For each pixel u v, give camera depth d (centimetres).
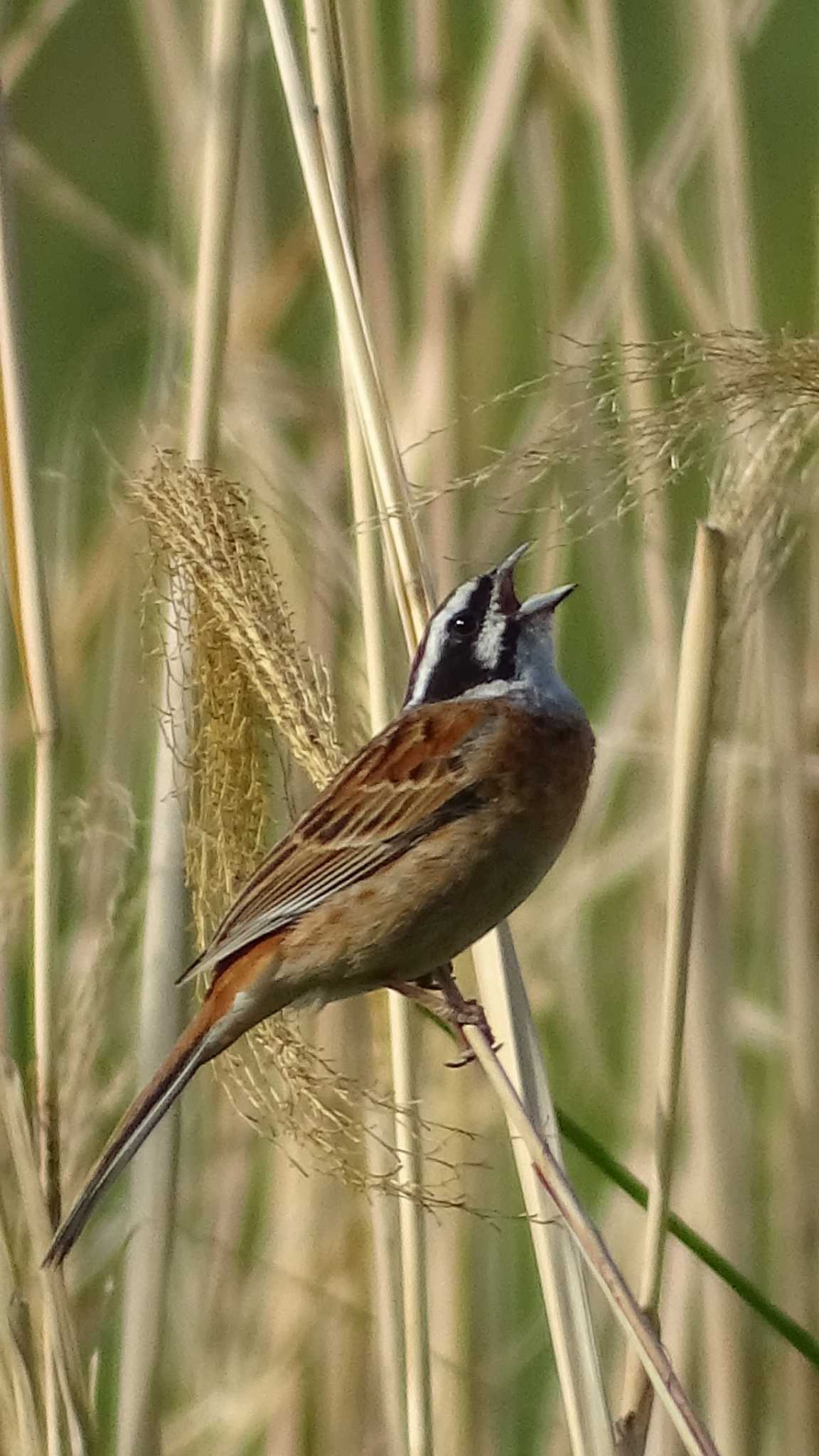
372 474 425
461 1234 436
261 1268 435
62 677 436
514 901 426
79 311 447
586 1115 439
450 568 435
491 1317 436
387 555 425
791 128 450
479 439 437
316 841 423
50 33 446
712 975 433
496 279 441
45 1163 425
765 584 421
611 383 427
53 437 443
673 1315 434
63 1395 425
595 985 439
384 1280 430
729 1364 433
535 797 425
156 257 438
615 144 434
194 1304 435
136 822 432
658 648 434
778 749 434
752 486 419
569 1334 422
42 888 425
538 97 437
